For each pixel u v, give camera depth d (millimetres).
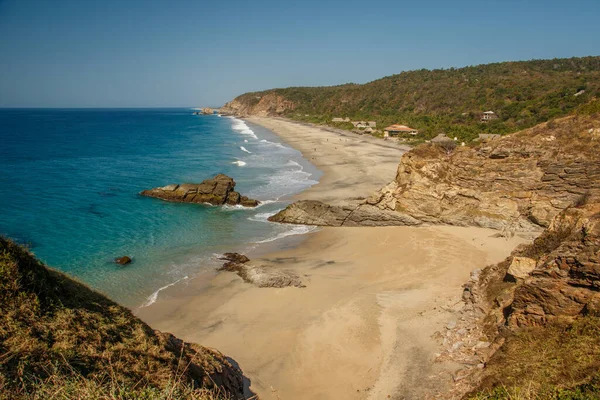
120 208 35656
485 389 10234
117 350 8773
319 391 12938
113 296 20047
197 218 33688
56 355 7801
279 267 23438
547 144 27422
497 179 28531
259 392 12891
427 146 33312
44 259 23906
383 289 19797
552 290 12039
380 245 26484
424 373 12703
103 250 25875
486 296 16531
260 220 33438
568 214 16203
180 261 24578
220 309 18812
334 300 19016
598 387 8055
